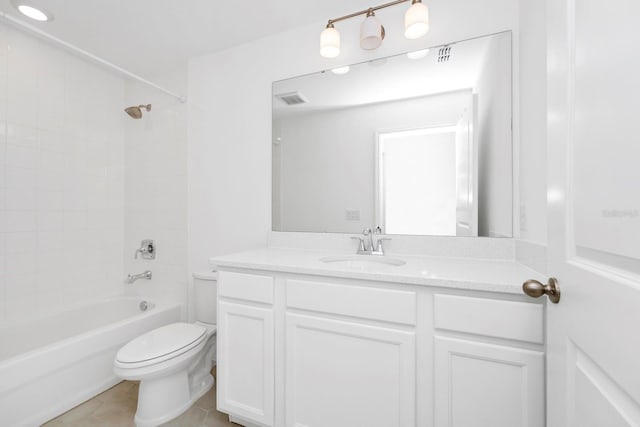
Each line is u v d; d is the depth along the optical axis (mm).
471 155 1437
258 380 1285
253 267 1300
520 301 894
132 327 1846
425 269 1149
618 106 433
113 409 1538
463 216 1460
